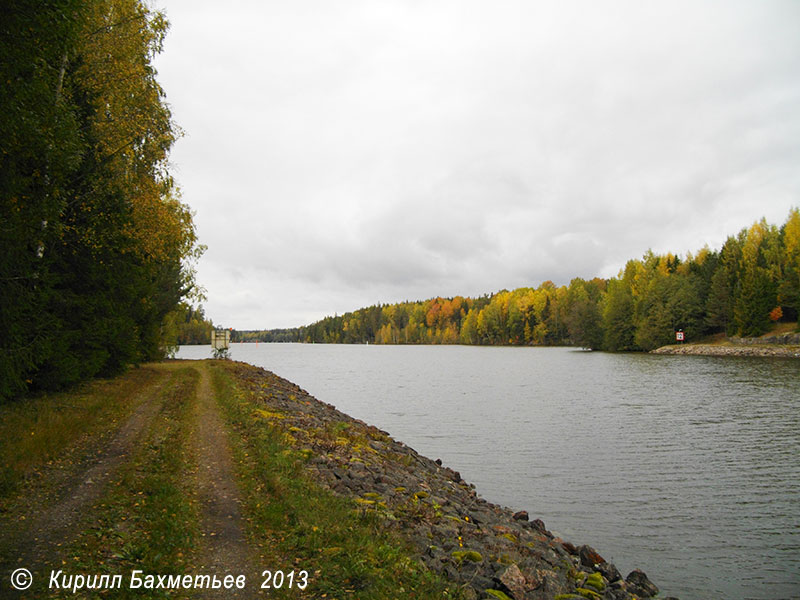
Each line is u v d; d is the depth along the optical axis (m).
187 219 27.16
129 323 23.69
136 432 12.87
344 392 46.44
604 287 170.38
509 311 167.75
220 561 6.30
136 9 17.52
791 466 19.17
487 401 38.81
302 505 8.11
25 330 12.49
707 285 99.25
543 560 9.48
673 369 62.75
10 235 10.25
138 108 18.12
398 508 9.85
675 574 11.10
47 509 7.46
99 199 16.75
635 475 18.34
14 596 5.05
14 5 7.87
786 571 11.20
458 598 6.43
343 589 5.74
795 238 83.31
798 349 75.31
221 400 19.42
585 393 42.31
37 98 9.27
